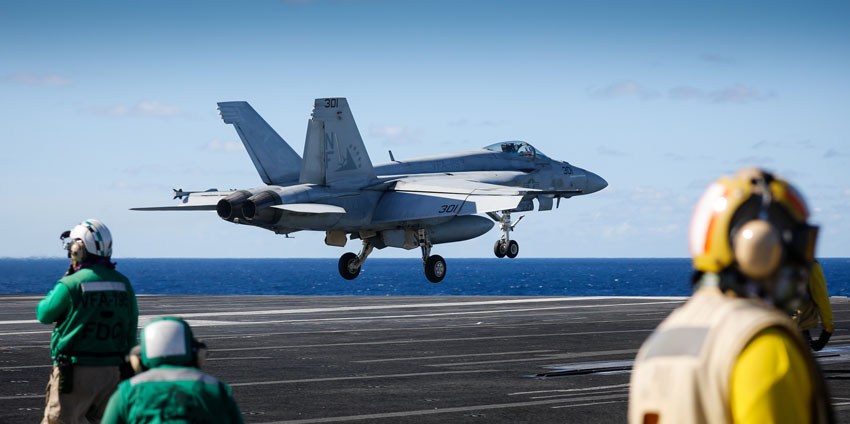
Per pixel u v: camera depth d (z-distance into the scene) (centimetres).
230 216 8394
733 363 647
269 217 8512
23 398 3058
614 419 2705
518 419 2708
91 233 2038
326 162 9062
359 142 9331
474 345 4838
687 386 667
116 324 2027
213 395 1130
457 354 4428
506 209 8912
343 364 4038
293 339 5166
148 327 1167
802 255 687
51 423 2002
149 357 1153
